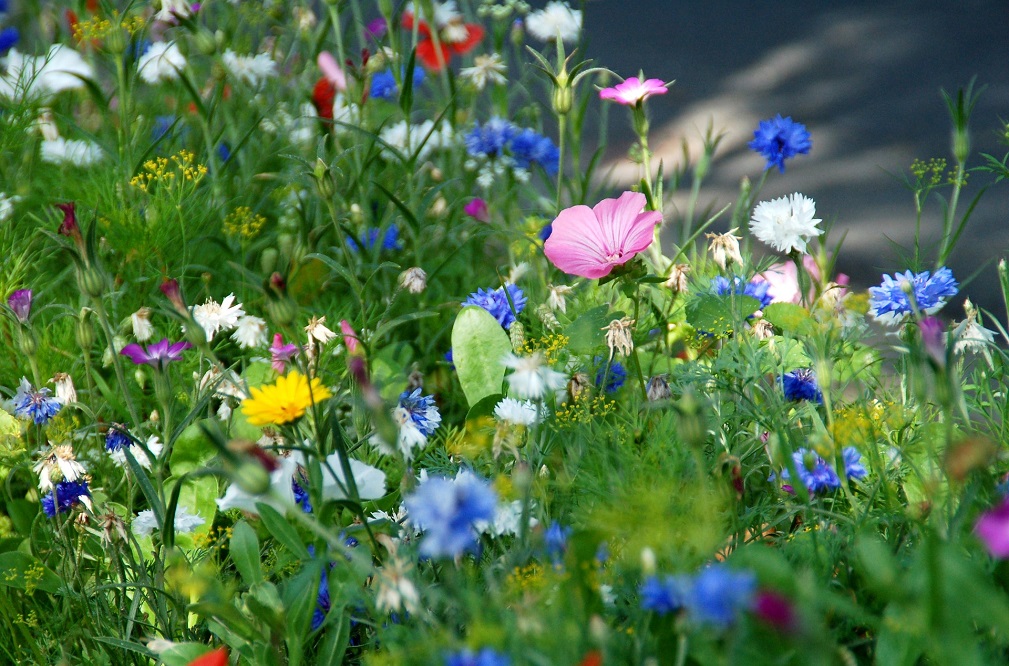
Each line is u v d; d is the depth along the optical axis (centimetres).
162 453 257
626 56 534
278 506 253
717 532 249
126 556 262
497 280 294
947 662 221
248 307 284
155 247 284
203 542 261
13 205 292
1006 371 267
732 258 271
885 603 250
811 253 276
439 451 265
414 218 286
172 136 301
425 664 246
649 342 279
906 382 267
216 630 254
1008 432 263
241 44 318
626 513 249
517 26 310
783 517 256
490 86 318
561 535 252
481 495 231
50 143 298
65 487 261
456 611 251
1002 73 472
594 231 270
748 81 487
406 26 313
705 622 208
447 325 283
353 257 292
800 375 268
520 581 248
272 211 302
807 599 214
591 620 244
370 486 257
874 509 257
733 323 267
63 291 289
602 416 265
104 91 318
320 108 295
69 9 313
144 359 259
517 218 303
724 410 266
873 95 459
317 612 257
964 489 251
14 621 260
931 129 416
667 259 289
